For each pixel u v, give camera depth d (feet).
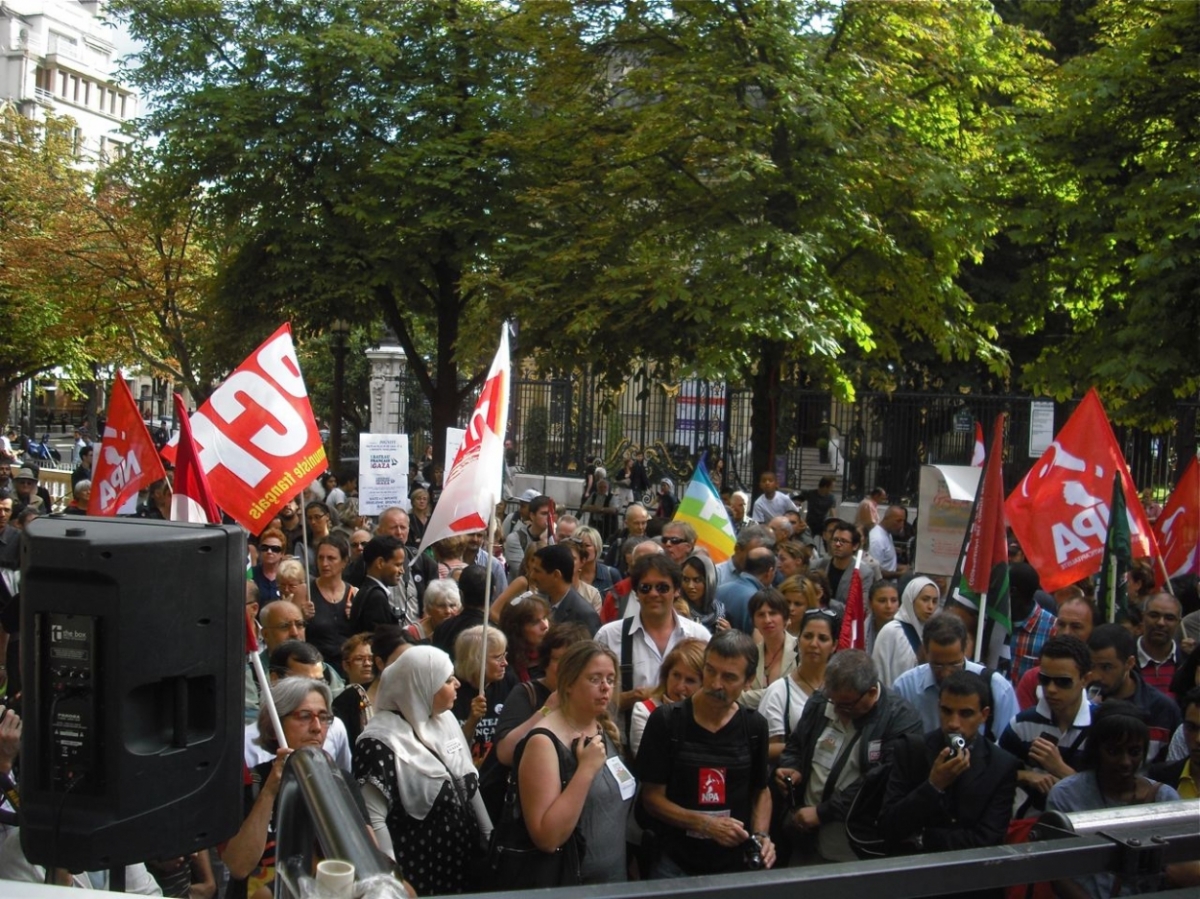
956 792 17.49
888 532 49.73
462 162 81.56
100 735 10.11
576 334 64.64
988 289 85.92
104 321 117.19
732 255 59.52
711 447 79.97
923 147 64.59
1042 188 60.29
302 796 8.93
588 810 16.51
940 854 8.37
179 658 10.35
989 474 24.90
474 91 85.76
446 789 17.07
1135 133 56.70
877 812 18.60
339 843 7.97
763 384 67.00
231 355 88.38
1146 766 20.03
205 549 10.49
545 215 78.79
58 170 140.36
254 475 26.61
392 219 80.79
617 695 20.15
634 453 87.15
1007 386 89.40
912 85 66.59
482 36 84.17
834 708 19.51
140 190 92.89
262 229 84.38
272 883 17.52
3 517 35.68
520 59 84.12
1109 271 57.41
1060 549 27.25
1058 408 78.38
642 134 62.80
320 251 83.76
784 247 57.77
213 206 87.71
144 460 25.85
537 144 73.05
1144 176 55.31
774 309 58.18
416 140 83.20
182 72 87.35
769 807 18.66
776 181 61.82
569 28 67.62
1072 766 19.69
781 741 21.74
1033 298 62.44
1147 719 20.31
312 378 151.43
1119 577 27.96
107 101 328.29
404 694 17.29
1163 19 54.65
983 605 24.61
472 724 21.45
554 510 45.27
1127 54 55.11
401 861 16.79
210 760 10.54
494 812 17.93
